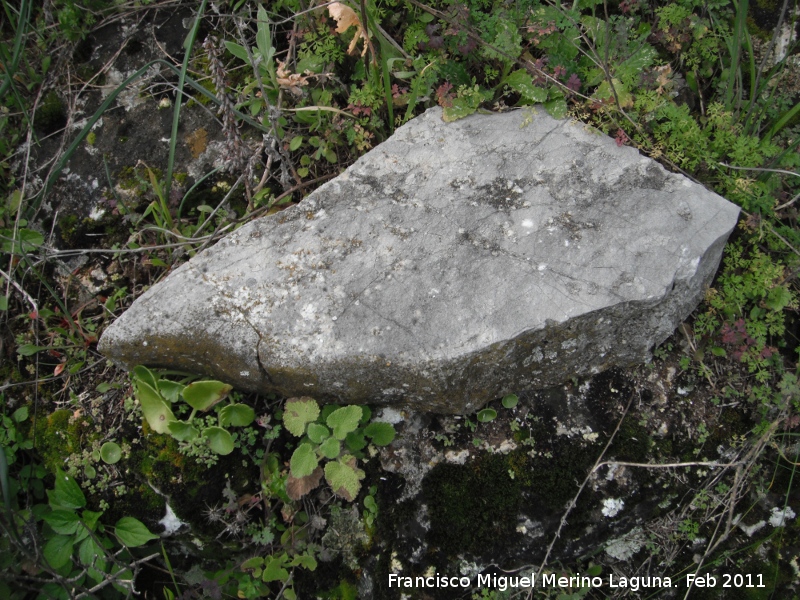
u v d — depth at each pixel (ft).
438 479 4.08
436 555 4.07
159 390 4.03
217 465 4.06
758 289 4.09
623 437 4.07
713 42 4.28
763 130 4.30
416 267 4.00
